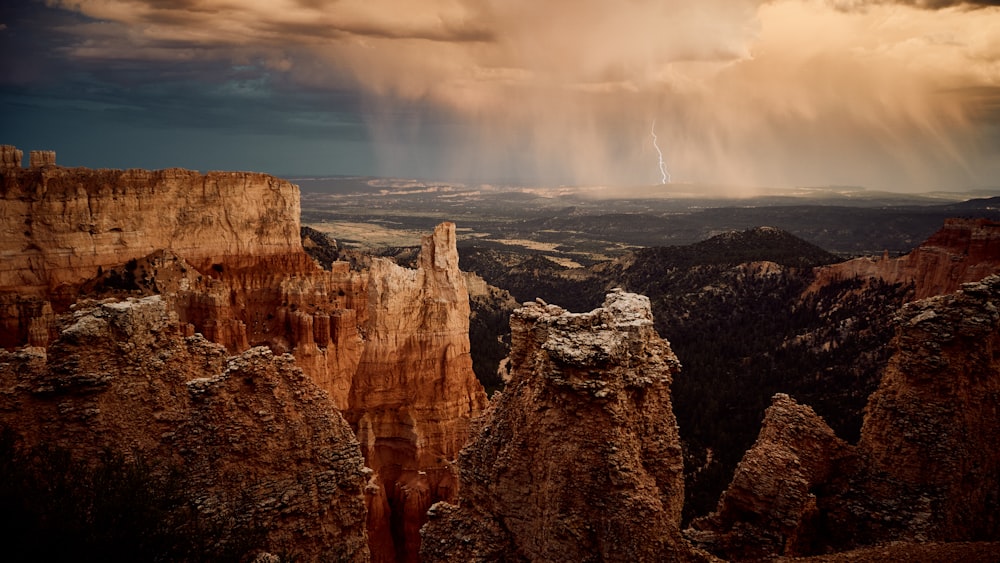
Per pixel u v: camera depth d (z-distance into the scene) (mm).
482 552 25672
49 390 25141
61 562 19609
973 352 30156
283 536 26625
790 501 26484
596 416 22906
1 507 19656
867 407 32875
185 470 25656
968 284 31078
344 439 29125
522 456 25453
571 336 23750
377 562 52000
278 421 27578
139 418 26141
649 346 26062
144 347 27234
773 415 31906
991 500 30438
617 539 21922
